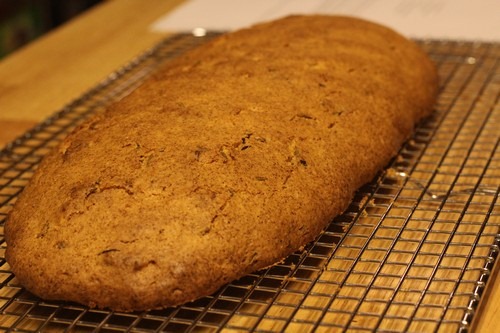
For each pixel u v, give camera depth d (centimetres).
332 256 43
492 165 51
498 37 68
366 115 50
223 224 41
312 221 44
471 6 76
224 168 43
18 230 43
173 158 43
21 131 60
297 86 49
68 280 40
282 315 41
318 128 47
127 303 40
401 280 40
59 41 76
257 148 44
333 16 61
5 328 39
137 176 42
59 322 40
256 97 48
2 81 68
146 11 84
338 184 46
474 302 39
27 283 41
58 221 42
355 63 53
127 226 41
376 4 79
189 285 40
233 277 41
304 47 54
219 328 39
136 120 46
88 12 85
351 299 40
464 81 62
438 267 41
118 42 75
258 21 76
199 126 45
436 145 53
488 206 47
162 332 40
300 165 45
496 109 57
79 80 68
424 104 55
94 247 40
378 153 49
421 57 58
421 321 39
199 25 76
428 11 75
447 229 46
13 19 100
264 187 43
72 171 44
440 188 49
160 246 40
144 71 66
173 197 41
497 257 42
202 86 49
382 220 45
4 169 52
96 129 47
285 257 43
